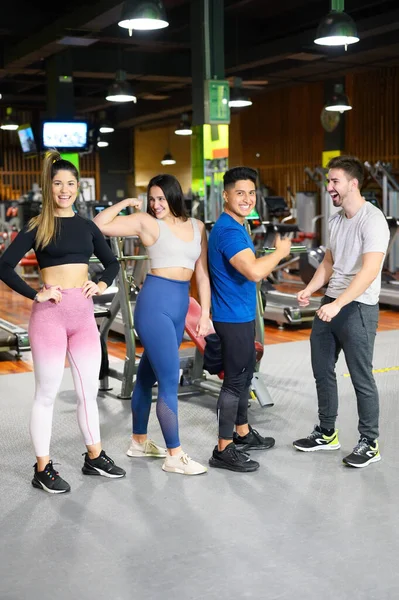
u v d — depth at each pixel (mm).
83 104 18125
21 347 6070
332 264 3629
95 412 3340
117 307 4777
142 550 2631
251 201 3348
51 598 2301
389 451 3695
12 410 4570
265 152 17109
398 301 8391
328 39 6801
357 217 3396
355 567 2488
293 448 3773
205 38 8211
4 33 11328
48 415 3203
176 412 3420
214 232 3379
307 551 2609
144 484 3297
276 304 7621
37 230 3072
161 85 15797
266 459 3609
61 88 12820
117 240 4590
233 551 2615
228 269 3342
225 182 3369
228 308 3361
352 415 4336
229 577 2424
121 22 6566
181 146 19609
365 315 3400
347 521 2869
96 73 13695
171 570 2479
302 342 6742
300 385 5105
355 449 3521
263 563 2521
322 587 2354
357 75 14609
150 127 20672
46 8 11266
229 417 3445
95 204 11281
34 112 19844
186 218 3379
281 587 2354
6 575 2455
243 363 3402
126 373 4758
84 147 12508
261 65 13570
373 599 2277
